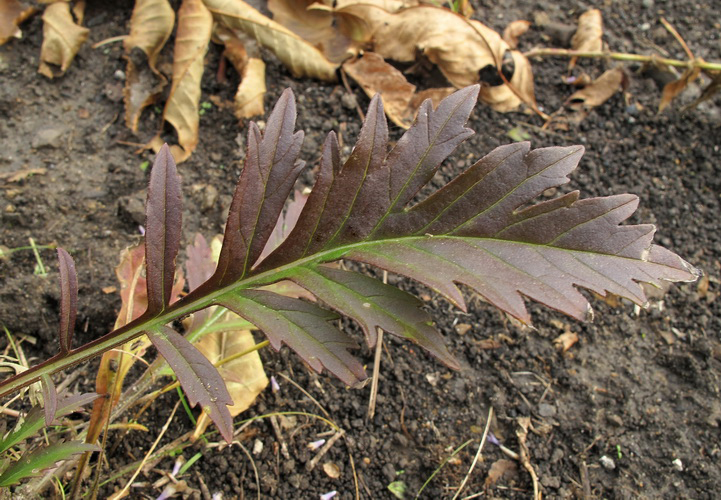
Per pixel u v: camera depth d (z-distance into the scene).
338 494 0.33
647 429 0.35
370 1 0.43
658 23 0.49
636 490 0.34
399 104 0.43
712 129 0.44
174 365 0.25
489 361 0.37
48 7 0.43
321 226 0.26
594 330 0.38
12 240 0.37
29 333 0.35
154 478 0.32
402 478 0.34
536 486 0.33
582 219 0.25
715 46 0.48
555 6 0.50
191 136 0.41
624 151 0.43
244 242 0.26
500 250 0.25
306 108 0.43
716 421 0.35
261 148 0.25
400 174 0.26
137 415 0.32
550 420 0.35
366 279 0.26
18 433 0.26
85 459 0.29
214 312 0.32
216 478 0.33
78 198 0.39
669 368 0.37
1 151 0.40
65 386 0.33
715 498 0.33
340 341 0.25
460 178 0.26
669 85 0.44
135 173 0.40
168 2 0.43
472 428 0.35
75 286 0.25
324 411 0.35
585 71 0.46
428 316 0.25
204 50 0.41
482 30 0.43
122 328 0.26
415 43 0.43
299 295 0.32
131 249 0.32
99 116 0.41
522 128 0.44
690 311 0.39
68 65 0.42
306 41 0.43
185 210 0.39
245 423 0.34
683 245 0.40
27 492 0.28
